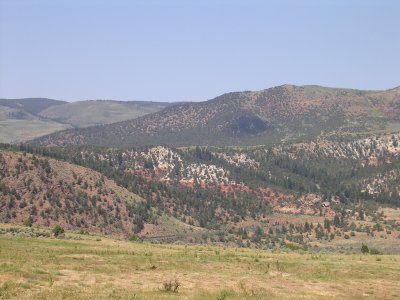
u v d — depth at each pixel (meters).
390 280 56.44
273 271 58.16
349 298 44.81
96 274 47.34
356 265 66.94
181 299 37.22
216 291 42.91
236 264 62.00
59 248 66.00
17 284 38.34
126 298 36.09
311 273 58.16
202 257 67.88
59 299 34.22
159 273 51.19
